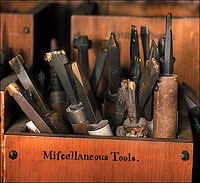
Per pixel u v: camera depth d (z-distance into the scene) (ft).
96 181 2.38
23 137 2.38
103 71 2.96
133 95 2.32
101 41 3.26
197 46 3.21
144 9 4.35
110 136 2.36
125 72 3.05
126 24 3.24
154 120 2.43
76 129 2.45
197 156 2.70
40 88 2.91
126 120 2.46
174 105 2.39
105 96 2.71
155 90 2.40
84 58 2.86
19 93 2.34
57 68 2.34
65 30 3.79
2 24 3.28
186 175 2.33
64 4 4.05
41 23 3.59
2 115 2.42
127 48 3.24
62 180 2.39
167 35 2.36
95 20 3.26
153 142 2.32
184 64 3.23
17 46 3.29
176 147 2.31
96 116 2.42
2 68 2.83
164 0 4.33
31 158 2.39
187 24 3.20
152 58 2.33
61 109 2.73
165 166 2.33
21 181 2.41
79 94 2.33
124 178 2.36
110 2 4.38
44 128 2.40
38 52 3.46
